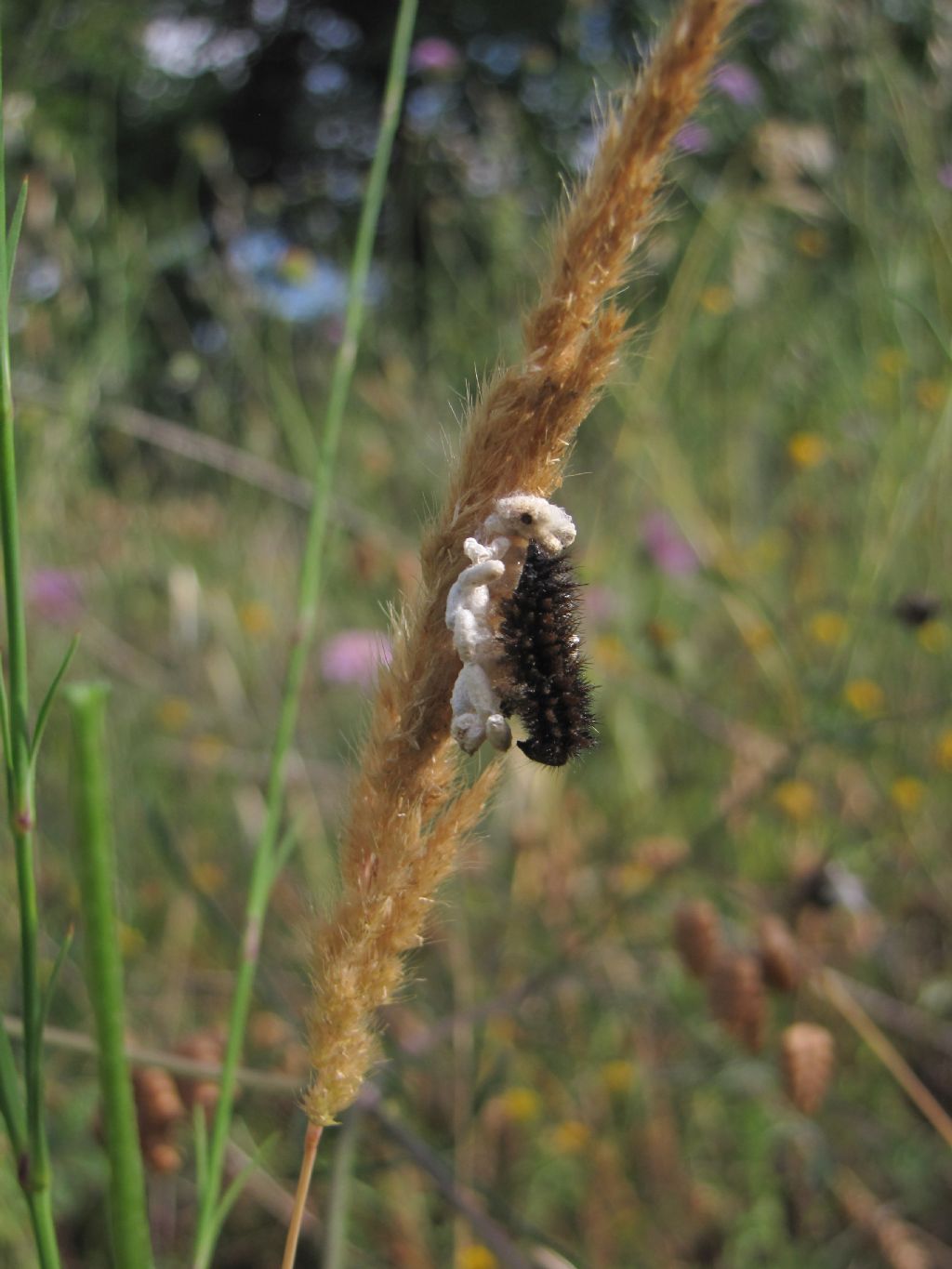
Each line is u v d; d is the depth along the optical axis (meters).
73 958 0.35
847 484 0.49
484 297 0.57
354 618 0.50
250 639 0.50
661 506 0.49
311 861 0.37
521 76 0.71
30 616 0.48
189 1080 0.25
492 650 0.11
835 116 0.50
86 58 0.58
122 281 0.47
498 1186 0.33
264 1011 0.35
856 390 0.47
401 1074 0.29
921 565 0.43
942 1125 0.27
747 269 0.50
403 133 0.66
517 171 0.61
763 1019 0.27
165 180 1.21
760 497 0.54
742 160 0.48
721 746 0.43
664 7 0.43
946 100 0.49
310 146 1.30
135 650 0.51
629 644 0.42
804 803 0.37
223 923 0.29
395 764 0.12
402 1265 0.30
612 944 0.34
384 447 0.55
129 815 0.41
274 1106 0.29
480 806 0.12
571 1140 0.33
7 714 0.12
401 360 0.57
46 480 0.44
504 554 0.12
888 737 0.40
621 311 0.11
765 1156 0.32
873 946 0.37
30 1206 0.12
